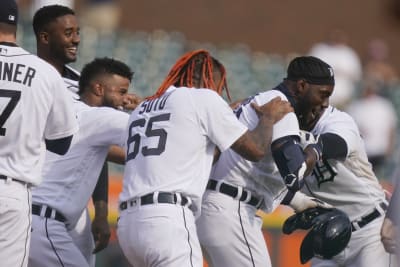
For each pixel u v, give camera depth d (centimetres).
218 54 5569
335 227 1970
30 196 1858
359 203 2080
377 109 4947
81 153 2066
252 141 1841
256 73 5550
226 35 6738
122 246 1867
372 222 2088
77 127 1909
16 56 1852
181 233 1795
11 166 1816
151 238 1794
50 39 2234
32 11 5044
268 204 1988
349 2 7119
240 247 1950
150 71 5147
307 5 6981
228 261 1964
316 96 1962
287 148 1867
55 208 2042
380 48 6025
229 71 5484
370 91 5012
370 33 7150
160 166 1820
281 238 3350
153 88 5066
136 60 5169
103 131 2056
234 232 1945
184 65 1945
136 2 6462
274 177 1967
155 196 1805
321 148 1945
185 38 6606
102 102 2191
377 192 2100
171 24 6575
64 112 1880
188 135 1828
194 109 1836
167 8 6562
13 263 1831
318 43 6981
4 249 1816
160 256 1789
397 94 5550
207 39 6675
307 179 2089
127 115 2072
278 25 6881
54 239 2027
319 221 1988
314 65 1964
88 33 5212
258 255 1958
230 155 1955
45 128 1881
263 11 6850
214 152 1895
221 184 1956
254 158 1845
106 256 3175
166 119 1844
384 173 4947
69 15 2247
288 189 1897
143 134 1862
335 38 5531
